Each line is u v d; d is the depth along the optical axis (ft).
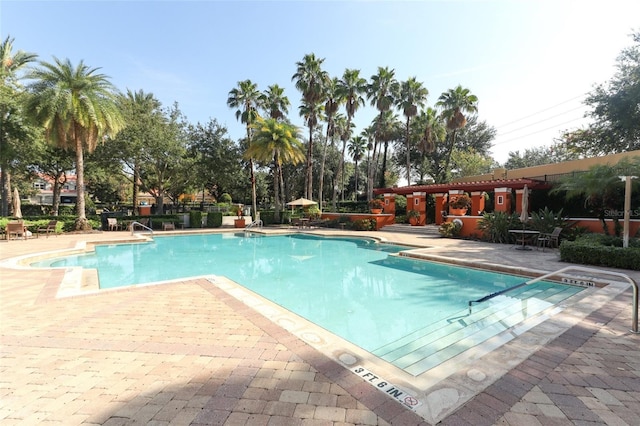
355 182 157.89
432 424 7.23
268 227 77.46
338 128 128.26
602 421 7.32
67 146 59.52
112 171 78.54
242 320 14.75
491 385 8.93
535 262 29.30
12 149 58.23
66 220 60.90
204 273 30.83
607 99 56.24
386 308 19.89
